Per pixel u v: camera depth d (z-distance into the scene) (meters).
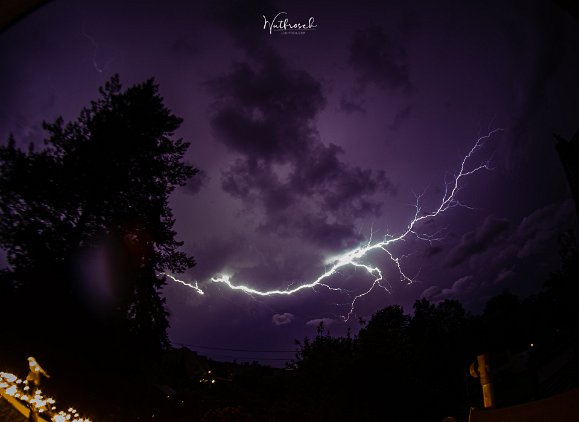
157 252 21.67
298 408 13.82
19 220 18.88
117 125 20.39
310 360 14.03
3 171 18.86
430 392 13.91
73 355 17.30
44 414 7.74
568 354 12.37
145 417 18.36
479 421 2.89
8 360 15.22
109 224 20.05
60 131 20.30
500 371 3.29
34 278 17.77
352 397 13.05
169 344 21.06
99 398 16.84
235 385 24.62
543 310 25.22
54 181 19.05
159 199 21.73
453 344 27.58
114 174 20.27
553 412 2.41
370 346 13.82
